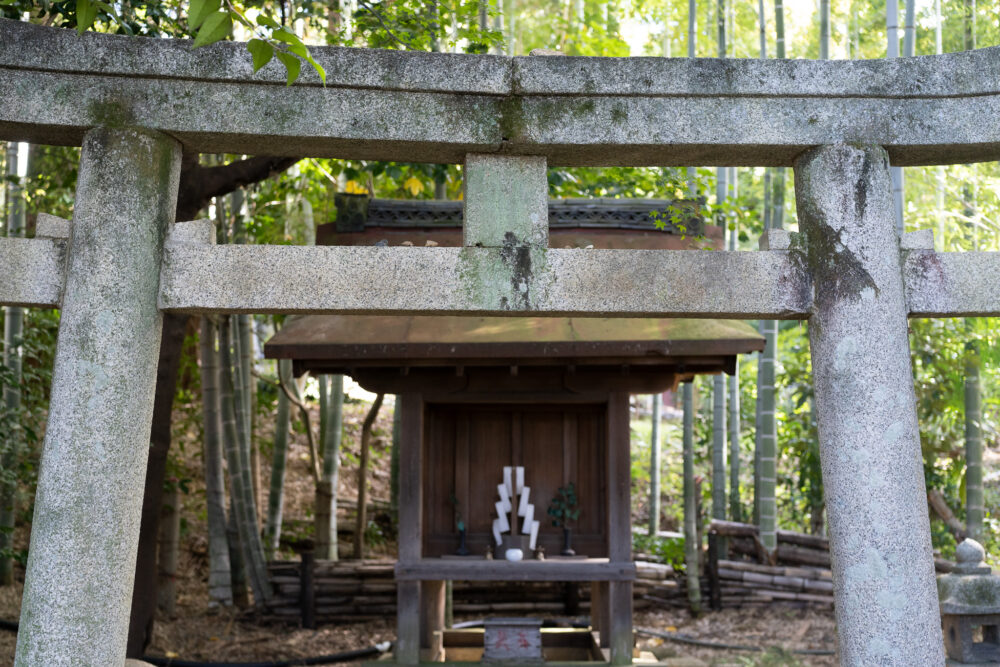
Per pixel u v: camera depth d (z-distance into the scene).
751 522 9.17
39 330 7.39
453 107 3.01
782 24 7.08
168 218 2.91
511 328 5.03
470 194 3.05
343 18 5.61
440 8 5.86
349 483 10.06
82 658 2.64
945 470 8.27
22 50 2.85
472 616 7.54
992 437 9.62
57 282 2.82
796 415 8.66
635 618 7.50
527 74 3.01
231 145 3.03
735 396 8.95
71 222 2.88
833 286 2.94
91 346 2.74
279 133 2.93
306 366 5.18
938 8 7.61
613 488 5.31
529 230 3.04
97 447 2.71
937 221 8.33
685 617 7.50
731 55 9.31
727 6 9.16
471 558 5.46
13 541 7.40
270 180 7.75
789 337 9.64
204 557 8.30
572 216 5.70
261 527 8.77
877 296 2.91
